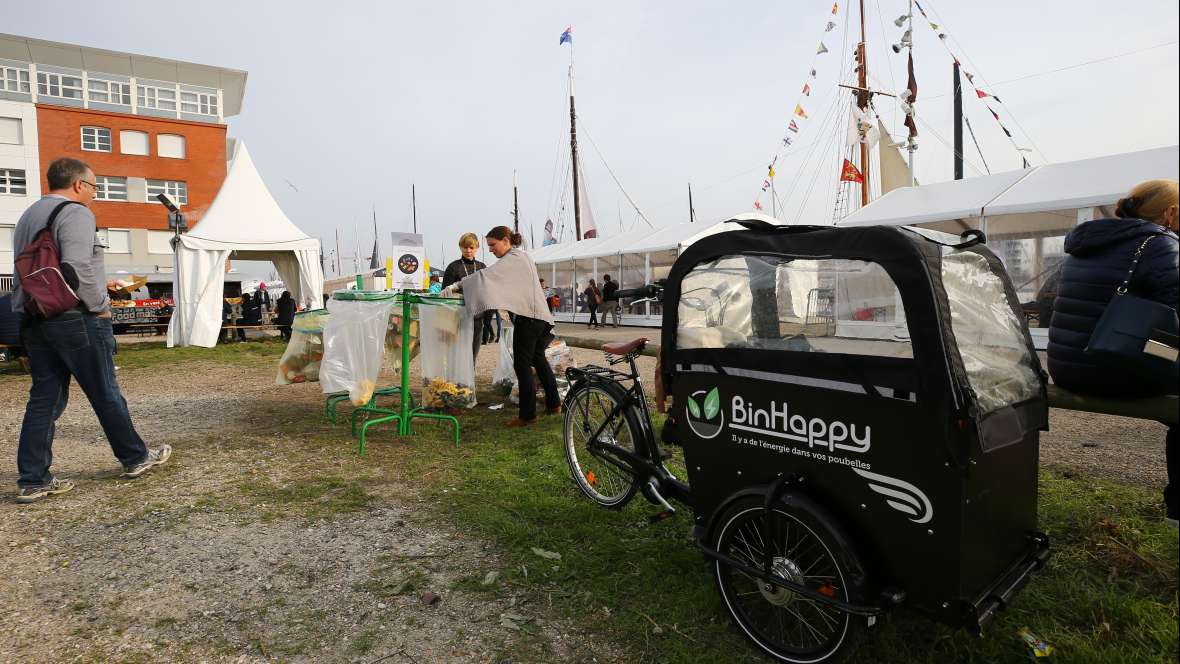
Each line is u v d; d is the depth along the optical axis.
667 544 2.94
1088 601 2.36
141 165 35.00
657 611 2.40
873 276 1.95
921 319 1.78
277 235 14.49
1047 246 10.77
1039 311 10.76
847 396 1.95
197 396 7.13
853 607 1.87
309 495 3.67
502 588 2.59
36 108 32.84
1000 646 2.10
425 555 2.90
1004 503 2.01
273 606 2.46
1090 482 3.62
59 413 3.70
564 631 2.29
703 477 2.45
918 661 2.05
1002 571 2.04
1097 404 2.50
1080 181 10.52
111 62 34.72
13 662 2.07
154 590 2.57
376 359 4.81
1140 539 2.80
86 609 2.42
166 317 19.02
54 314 3.43
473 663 2.11
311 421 5.71
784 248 2.16
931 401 1.76
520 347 5.18
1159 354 2.24
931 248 1.86
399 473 4.11
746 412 2.25
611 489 3.53
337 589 2.59
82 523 3.25
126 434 3.89
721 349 2.31
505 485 3.83
